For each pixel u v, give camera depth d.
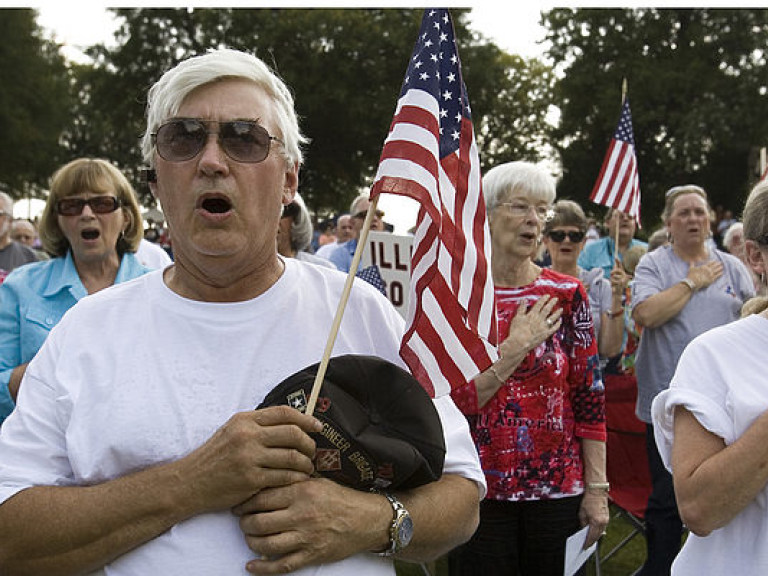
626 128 6.46
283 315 1.83
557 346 3.25
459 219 2.07
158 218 20.52
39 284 3.50
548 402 3.21
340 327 1.88
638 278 5.07
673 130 33.41
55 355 1.82
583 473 3.32
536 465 3.18
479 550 3.21
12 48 37.88
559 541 3.22
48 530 1.64
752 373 2.13
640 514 4.97
